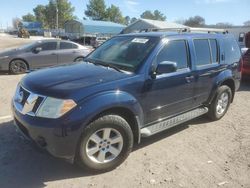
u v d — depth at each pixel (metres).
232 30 37.59
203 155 4.84
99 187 3.87
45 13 107.56
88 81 4.08
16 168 4.24
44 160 4.47
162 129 4.85
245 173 4.33
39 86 4.00
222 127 6.16
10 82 10.10
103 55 5.31
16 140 5.08
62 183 3.93
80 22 49.31
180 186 3.95
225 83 6.66
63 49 12.82
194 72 5.46
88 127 3.88
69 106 3.72
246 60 10.84
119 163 4.32
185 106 5.48
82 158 3.95
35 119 3.78
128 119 4.46
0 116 6.26
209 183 4.04
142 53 4.78
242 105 7.97
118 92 4.12
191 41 5.51
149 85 4.56
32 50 12.27
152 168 4.37
